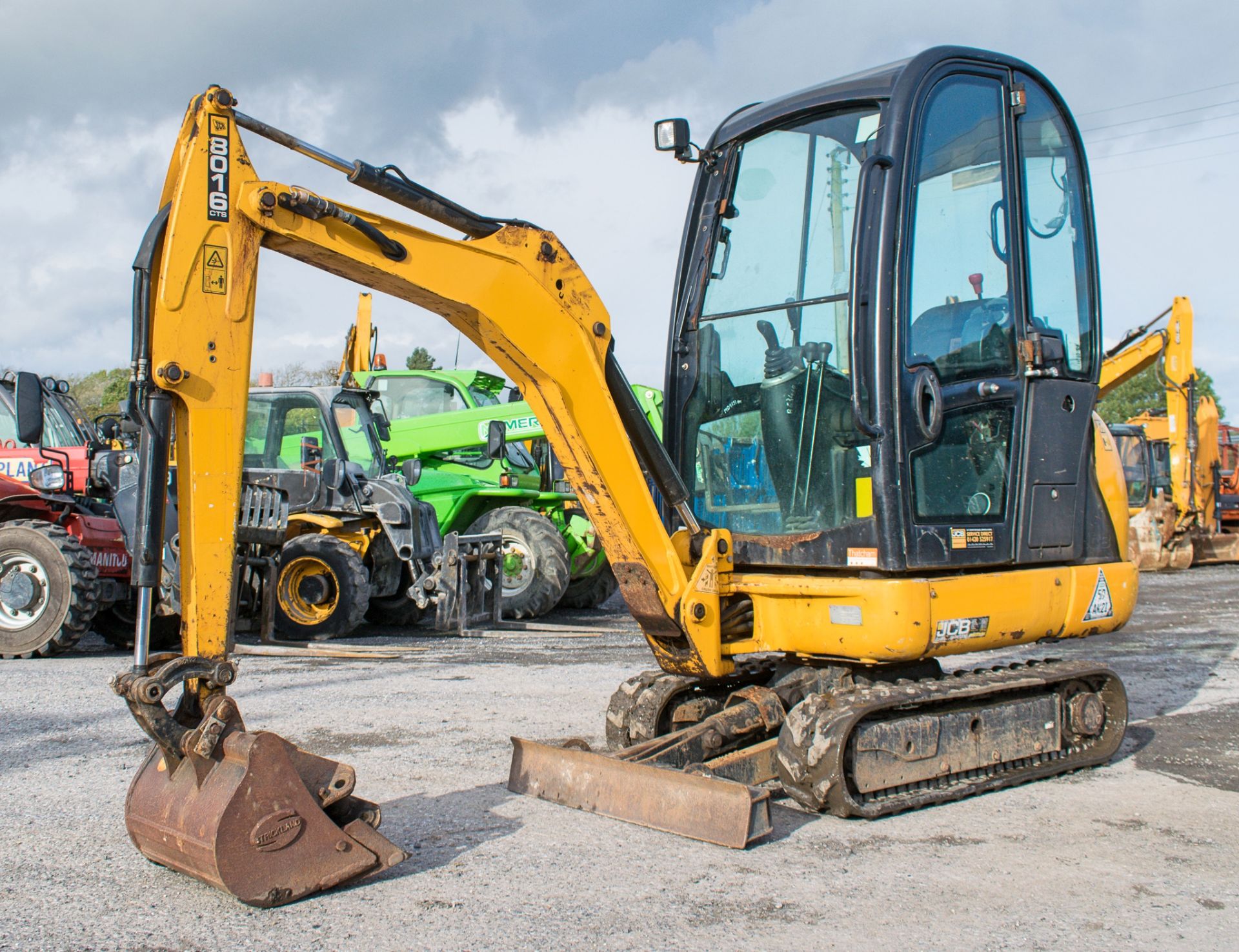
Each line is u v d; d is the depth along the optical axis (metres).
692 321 5.09
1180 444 17.42
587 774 4.37
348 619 9.45
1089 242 5.31
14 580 8.30
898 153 4.39
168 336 3.48
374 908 3.35
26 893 3.47
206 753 3.34
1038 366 4.86
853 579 4.41
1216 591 14.87
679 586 4.54
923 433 4.42
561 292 4.35
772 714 4.71
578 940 3.12
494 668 7.93
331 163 3.81
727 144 5.04
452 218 4.13
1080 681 5.25
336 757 5.21
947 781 4.64
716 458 5.00
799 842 4.01
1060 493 5.04
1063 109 5.26
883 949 3.07
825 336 4.65
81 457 9.36
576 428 4.37
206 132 3.57
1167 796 4.73
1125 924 3.27
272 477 9.96
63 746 5.41
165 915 3.29
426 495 11.34
